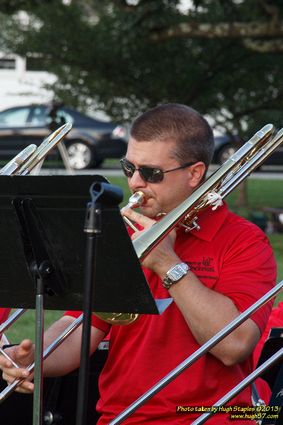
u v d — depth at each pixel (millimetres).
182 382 6574
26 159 6918
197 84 24984
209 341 5969
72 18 24719
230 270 6648
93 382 7660
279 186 35844
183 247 6742
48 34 24953
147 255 6250
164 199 6703
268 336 7430
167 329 6641
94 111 26031
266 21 21781
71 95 25750
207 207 6562
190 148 6695
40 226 5816
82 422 5508
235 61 24578
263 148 6621
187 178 6734
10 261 6000
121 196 5465
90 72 25203
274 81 24953
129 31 22812
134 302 5801
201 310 6332
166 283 6352
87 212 5410
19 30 25188
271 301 6676
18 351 6715
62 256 5863
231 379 6652
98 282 5797
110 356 6867
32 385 6648
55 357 7020
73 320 7109
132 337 6734
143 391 6613
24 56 25562
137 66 24797
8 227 5871
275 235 23844
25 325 13508
